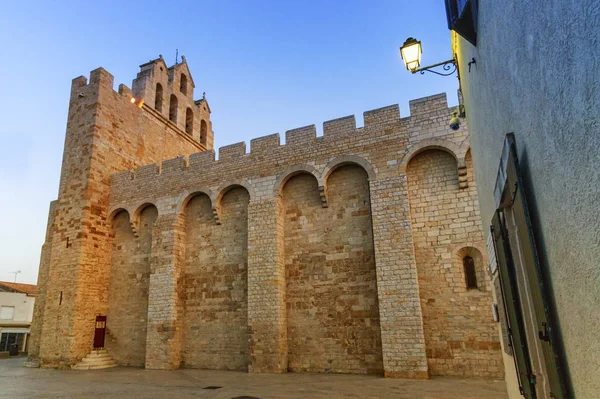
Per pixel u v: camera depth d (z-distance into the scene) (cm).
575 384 302
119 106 2845
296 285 1981
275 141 2180
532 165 342
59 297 2425
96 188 2577
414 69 1050
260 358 1889
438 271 1720
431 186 1822
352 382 1545
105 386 1593
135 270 2478
